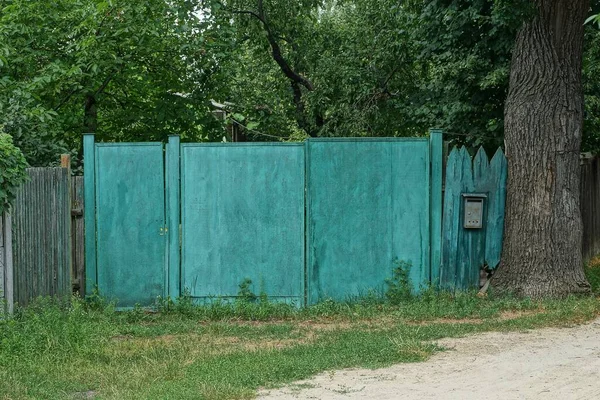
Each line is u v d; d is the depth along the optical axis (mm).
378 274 11750
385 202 11750
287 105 19844
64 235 10992
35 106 13734
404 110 16391
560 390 6930
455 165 11805
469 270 11836
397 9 17734
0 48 13500
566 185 11477
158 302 11508
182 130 16391
